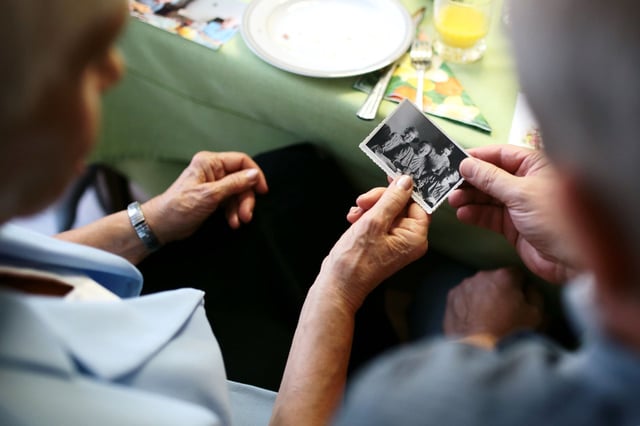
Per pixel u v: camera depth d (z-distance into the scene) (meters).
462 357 0.38
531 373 0.35
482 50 1.00
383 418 0.36
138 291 0.74
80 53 0.36
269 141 1.16
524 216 0.83
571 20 0.25
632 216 0.26
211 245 1.04
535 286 1.06
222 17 1.07
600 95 0.25
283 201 1.05
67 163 0.39
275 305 1.01
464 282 1.09
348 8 1.06
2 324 0.45
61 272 0.63
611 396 0.31
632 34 0.23
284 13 1.05
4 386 0.44
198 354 0.65
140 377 0.59
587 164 0.26
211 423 0.53
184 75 1.09
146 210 1.01
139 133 1.30
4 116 0.34
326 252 1.07
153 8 1.08
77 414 0.46
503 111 0.93
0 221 0.40
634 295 0.28
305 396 0.76
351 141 1.00
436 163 0.91
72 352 0.52
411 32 1.00
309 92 0.96
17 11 0.32
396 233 0.87
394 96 0.94
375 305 1.08
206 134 1.22
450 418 0.35
